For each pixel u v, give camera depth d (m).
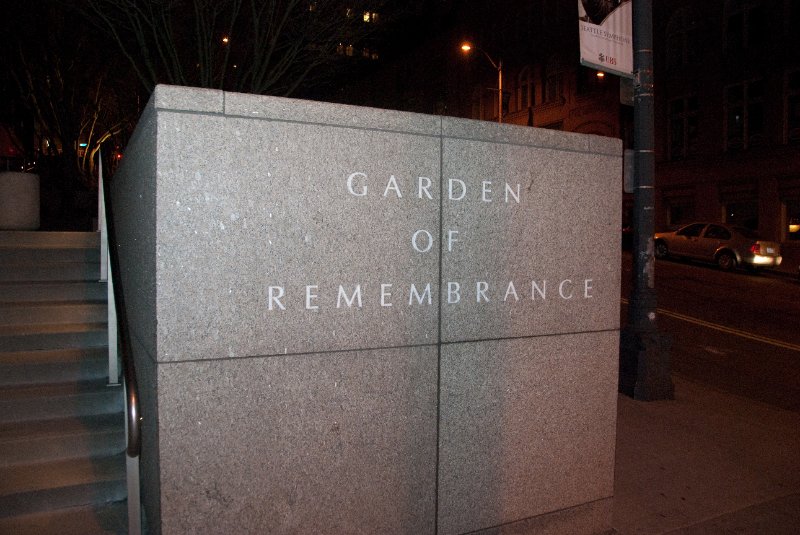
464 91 42.47
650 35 7.55
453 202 3.65
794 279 19.59
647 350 7.34
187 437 3.04
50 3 11.82
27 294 5.82
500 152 3.79
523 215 3.89
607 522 4.32
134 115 16.73
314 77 12.34
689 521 4.48
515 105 38.25
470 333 3.74
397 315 3.50
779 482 5.16
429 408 3.63
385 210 3.44
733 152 26.83
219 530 3.12
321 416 3.33
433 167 3.58
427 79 46.47
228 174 3.07
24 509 3.91
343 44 11.84
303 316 3.25
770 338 11.61
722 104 27.25
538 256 3.96
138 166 3.68
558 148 4.01
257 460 3.19
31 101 22.61
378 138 3.41
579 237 4.12
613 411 4.30
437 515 3.69
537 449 4.01
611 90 31.50
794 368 9.58
